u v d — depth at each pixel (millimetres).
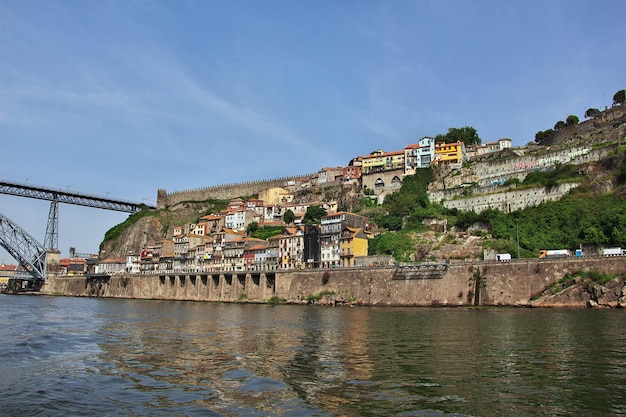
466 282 126688
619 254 118312
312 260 178000
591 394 34750
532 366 44094
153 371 44469
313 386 38031
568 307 110312
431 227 176625
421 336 65812
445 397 34375
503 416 30250
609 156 159500
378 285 140750
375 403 33156
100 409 32531
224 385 38750
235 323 90250
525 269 119875
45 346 59844
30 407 33031
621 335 62719
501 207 174625
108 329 80250
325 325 84188
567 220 147125
